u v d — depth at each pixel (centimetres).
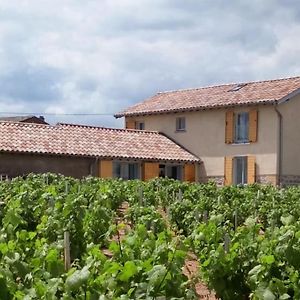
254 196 1534
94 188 1481
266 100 2588
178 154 2819
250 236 709
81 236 843
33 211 989
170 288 472
